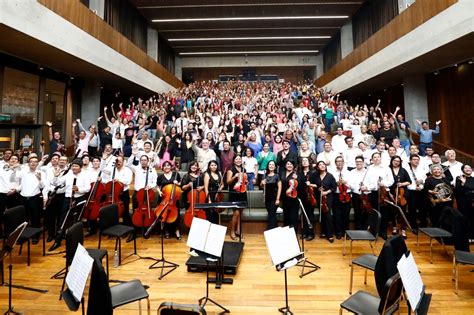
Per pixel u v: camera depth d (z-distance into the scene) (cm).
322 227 461
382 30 916
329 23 1504
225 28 1550
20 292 292
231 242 418
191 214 413
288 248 229
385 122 690
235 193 449
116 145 682
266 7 1319
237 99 1190
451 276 322
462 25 584
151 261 370
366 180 455
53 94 838
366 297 217
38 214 446
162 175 466
